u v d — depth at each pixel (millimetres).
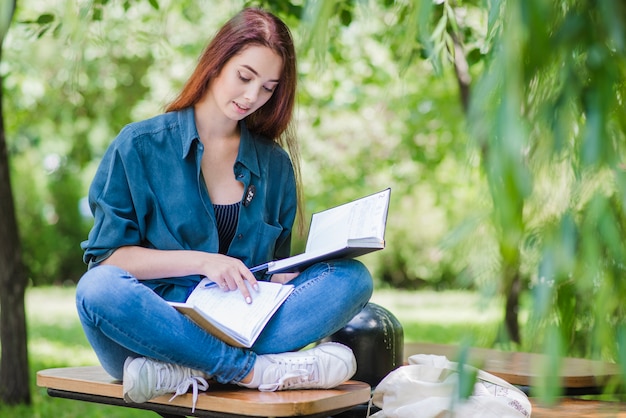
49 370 2119
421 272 13281
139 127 2049
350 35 5664
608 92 940
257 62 1982
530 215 995
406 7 2088
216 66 2027
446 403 1823
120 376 1943
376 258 13578
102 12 2746
